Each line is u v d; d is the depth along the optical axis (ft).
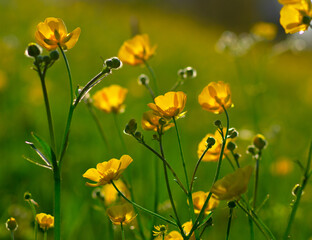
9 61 19.88
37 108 18.08
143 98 19.81
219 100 5.36
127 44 8.04
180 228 5.11
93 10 42.29
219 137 5.86
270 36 15.87
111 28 37.47
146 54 8.05
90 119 16.93
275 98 27.14
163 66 29.09
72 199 10.82
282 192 12.39
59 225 5.15
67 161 12.47
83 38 30.60
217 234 10.05
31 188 11.60
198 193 5.61
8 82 18.99
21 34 28.91
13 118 15.88
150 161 13.19
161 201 10.98
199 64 32.35
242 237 10.00
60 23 5.28
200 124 19.01
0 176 12.17
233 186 4.43
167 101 5.35
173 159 14.16
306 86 34.73
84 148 14.32
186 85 24.40
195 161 14.26
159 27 48.42
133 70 25.85
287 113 24.30
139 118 17.58
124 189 7.47
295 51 14.82
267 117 21.58
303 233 9.90
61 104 18.72
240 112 21.22
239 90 24.61
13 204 10.76
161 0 67.05
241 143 17.33
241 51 16.34
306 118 24.21
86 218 10.10
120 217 5.31
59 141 15.06
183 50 37.24
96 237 9.52
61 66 23.88
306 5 5.52
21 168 12.69
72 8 39.60
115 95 8.29
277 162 12.48
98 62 25.44
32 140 14.83
